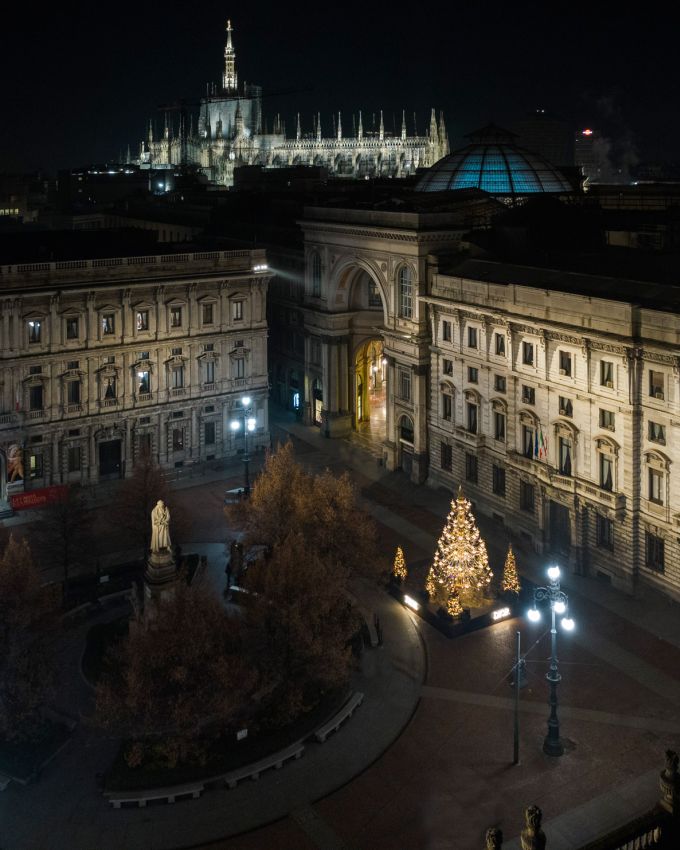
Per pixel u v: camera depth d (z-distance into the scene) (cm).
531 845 3288
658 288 7481
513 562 7394
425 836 4872
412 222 9875
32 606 5644
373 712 5969
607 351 7431
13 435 9356
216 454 10906
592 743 5681
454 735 5769
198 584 6550
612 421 7600
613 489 7638
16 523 9112
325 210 11400
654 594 7512
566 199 11638
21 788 5178
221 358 10694
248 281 10694
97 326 9762
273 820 4962
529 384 8388
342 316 11638
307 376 12344
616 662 6625
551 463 8256
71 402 9788
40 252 10638
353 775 5344
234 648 5472
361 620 6881
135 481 8025
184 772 5194
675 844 3384
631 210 11012
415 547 8669
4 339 9188
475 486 9506
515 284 8581
